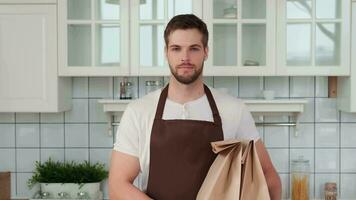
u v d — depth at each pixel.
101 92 2.65
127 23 2.33
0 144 2.67
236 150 1.26
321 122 2.63
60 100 2.41
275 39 2.31
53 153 2.66
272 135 2.63
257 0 2.34
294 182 2.54
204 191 1.24
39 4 2.33
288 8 2.35
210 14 2.30
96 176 2.45
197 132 1.39
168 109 1.44
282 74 2.32
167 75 2.34
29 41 2.34
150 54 2.36
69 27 2.37
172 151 1.38
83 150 2.66
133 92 2.63
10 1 2.33
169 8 2.34
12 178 2.66
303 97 2.62
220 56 2.34
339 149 2.63
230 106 1.47
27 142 2.67
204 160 1.38
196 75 1.36
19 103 2.35
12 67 2.35
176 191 1.37
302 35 2.35
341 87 2.50
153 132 1.41
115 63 2.38
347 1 2.31
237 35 2.32
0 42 2.34
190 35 1.31
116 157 1.43
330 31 2.35
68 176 2.41
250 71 2.32
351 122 2.62
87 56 2.37
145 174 1.46
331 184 2.53
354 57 2.32
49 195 2.40
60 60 2.34
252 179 1.23
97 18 2.36
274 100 2.40
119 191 1.37
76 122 2.66
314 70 2.32
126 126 1.44
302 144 2.63
